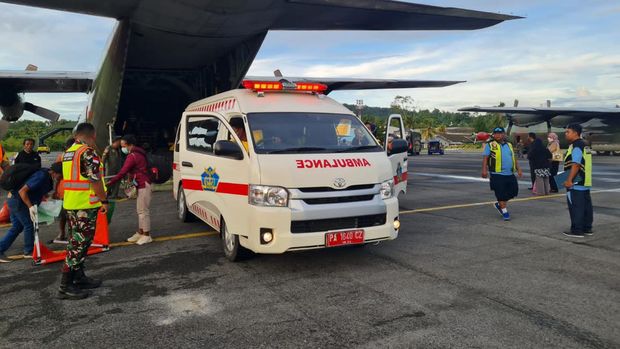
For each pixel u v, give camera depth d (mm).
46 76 14219
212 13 8898
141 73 13648
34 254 5395
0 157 8383
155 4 8469
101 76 11414
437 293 4270
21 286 4613
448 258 5488
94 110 12469
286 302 4074
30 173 5402
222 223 5594
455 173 17766
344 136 5582
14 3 7949
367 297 4176
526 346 3182
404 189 8438
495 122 86250
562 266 5137
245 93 6016
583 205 6625
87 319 3734
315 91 6375
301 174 4707
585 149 6594
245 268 5141
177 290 4426
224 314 3812
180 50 11383
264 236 4633
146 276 4883
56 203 5945
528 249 5922
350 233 4816
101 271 5074
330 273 4914
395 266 5152
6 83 14836
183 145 6902
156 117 15711
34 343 3299
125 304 4066
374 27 9703
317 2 8320
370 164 5125
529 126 31594
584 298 4117
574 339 3289
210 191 5738
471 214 8602
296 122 5512
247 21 9359
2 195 12422
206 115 6297
